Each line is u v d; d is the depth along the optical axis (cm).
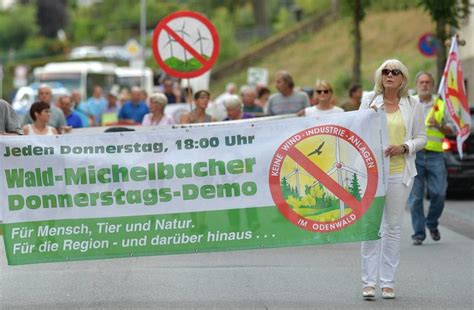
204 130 2341
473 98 6506
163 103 3916
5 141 2327
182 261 2989
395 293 2475
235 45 14688
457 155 4541
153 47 3747
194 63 3753
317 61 12612
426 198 4619
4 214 2334
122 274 2775
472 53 6612
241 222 2350
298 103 4150
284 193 2347
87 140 2341
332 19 13838
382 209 2342
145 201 2347
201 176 2344
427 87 3284
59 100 4600
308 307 2305
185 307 2319
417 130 2394
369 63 11412
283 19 15812
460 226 3759
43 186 2339
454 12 5444
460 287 2553
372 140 2336
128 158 2342
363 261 2386
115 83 10194
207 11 17900
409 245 3278
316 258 3016
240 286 2580
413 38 11662
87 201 2342
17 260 2342
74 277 2736
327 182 2341
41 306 2352
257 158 2344
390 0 12762
